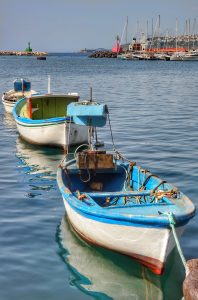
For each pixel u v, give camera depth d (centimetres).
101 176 1409
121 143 2345
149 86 6125
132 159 1994
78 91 5262
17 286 958
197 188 1573
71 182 1392
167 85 6303
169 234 959
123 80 7269
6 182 1669
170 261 1062
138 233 991
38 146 2272
